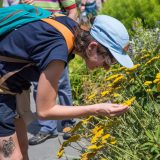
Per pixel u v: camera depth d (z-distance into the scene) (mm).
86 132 4828
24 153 4207
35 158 5699
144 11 9570
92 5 9219
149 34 7543
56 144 6020
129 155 4281
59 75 3381
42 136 6078
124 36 3543
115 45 3514
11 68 3607
